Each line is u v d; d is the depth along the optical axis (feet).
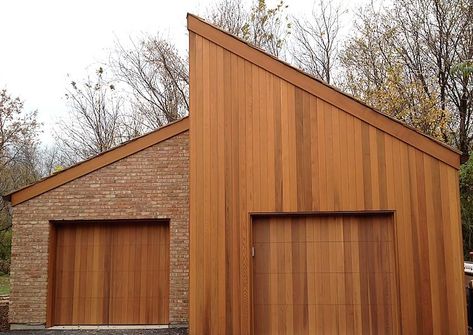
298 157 28.81
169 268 35.45
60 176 36.32
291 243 28.96
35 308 35.04
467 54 67.46
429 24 71.26
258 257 28.91
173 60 85.25
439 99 67.67
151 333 32.55
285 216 29.12
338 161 28.58
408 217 27.84
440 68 70.23
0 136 80.28
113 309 35.68
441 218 27.73
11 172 86.48
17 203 36.17
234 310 27.84
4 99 81.35
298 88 29.30
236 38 29.78
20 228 35.96
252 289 28.37
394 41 73.82
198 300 28.07
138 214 35.68
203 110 29.63
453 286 27.22
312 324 28.27
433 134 62.80
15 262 35.58
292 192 28.55
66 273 36.27
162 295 35.68
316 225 28.99
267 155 28.96
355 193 28.27
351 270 28.50
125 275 36.09
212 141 29.32
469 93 68.18
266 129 29.17
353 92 73.36
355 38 79.82
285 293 28.60
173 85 84.99
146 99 85.30
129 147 36.45
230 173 28.99
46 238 35.73
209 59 30.01
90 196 36.09
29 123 83.87
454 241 27.50
